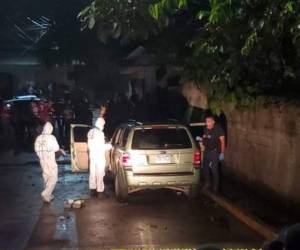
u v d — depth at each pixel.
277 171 12.61
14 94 53.97
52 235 10.92
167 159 13.59
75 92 33.16
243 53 9.70
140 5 10.66
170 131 13.77
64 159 22.22
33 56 47.97
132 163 13.48
